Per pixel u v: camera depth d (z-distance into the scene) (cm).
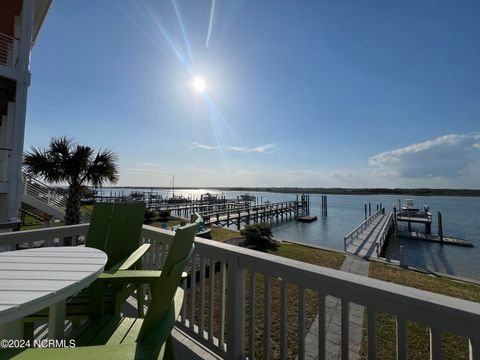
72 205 782
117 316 166
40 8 676
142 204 272
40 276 110
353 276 117
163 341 99
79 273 115
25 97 536
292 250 976
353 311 368
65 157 750
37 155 734
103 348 91
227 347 177
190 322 216
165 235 261
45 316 151
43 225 1085
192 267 220
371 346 107
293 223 2684
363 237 1355
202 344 201
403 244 1739
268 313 155
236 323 173
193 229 122
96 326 150
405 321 98
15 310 79
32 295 89
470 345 83
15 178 521
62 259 139
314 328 323
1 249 304
